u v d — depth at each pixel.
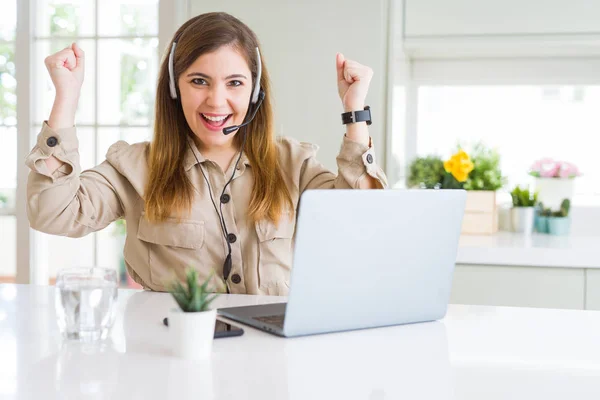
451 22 2.76
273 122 1.67
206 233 1.60
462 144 3.21
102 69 2.96
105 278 1.09
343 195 1.08
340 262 1.11
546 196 2.97
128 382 0.87
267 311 1.27
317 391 0.85
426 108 3.24
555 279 2.44
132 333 1.12
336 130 2.59
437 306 1.26
